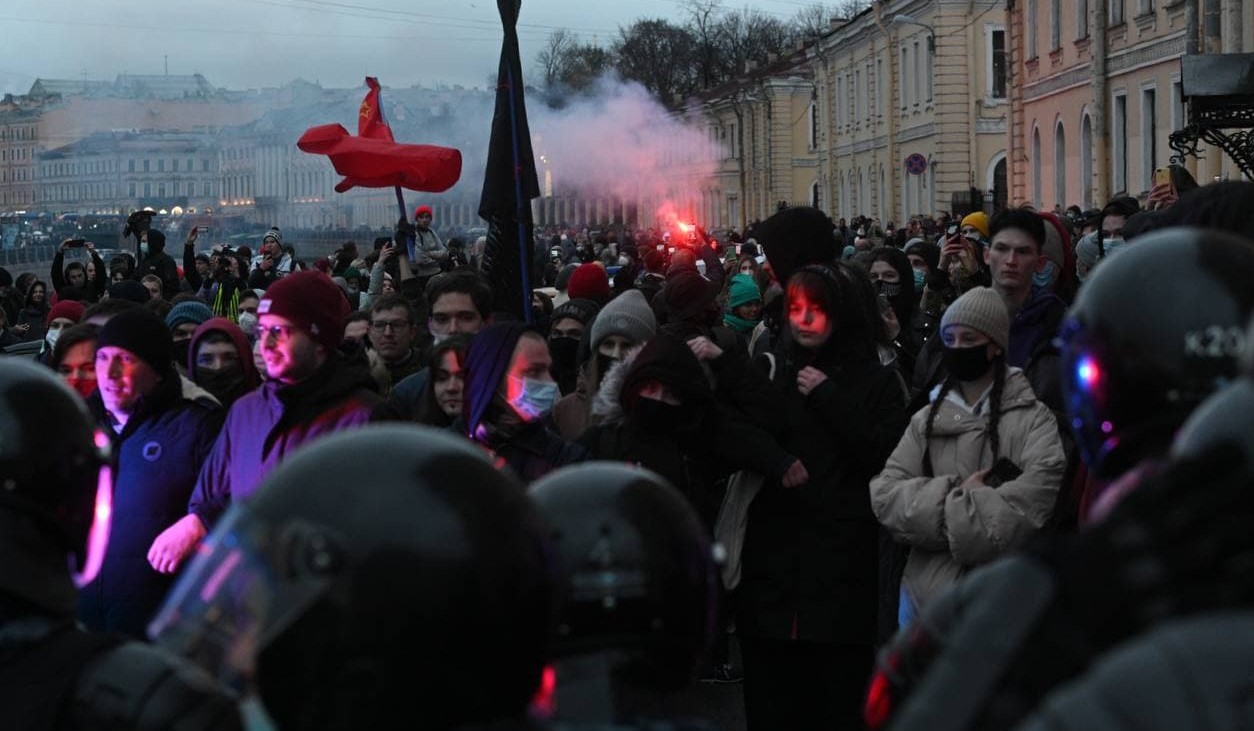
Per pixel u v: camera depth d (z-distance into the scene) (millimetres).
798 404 5484
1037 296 6160
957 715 1397
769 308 7609
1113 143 30500
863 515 5414
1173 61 27172
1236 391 1355
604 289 9539
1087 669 1310
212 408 5660
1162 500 1320
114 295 11812
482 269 9281
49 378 2410
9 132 146500
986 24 49000
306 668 1557
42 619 2258
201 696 2047
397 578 1534
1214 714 1125
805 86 71500
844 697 5480
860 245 18359
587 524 1995
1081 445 1967
